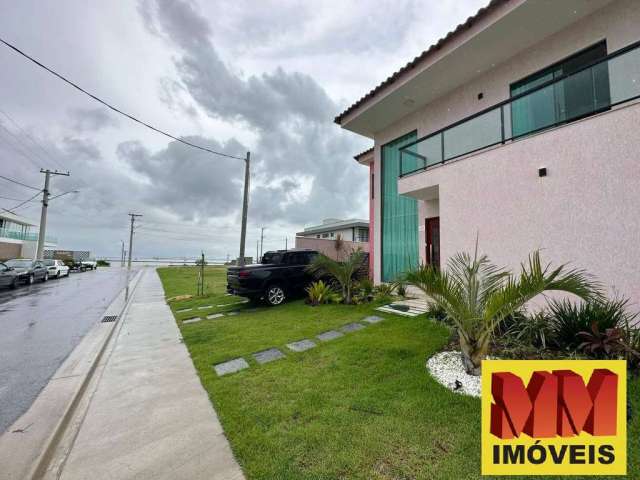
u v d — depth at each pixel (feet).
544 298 15.14
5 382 13.47
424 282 11.46
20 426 9.79
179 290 46.44
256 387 11.45
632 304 12.28
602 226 13.23
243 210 42.78
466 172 19.15
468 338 11.30
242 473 7.02
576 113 15.42
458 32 20.66
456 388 10.40
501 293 10.16
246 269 27.40
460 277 12.19
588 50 18.13
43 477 7.52
